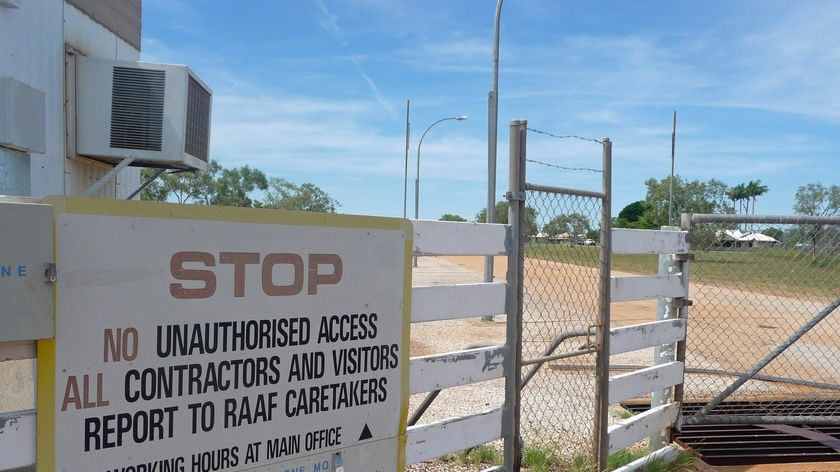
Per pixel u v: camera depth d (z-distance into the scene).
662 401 5.14
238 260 2.44
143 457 2.23
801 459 5.02
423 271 27.89
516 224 3.64
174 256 2.28
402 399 3.06
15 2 4.03
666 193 75.81
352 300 2.83
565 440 5.26
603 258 4.16
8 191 3.96
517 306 3.69
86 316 2.09
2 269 1.90
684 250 5.04
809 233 5.44
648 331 4.68
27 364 2.47
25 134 3.94
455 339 10.35
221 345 2.41
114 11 5.75
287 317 2.60
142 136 5.01
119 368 2.17
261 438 2.53
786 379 7.76
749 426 5.80
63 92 4.82
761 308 14.95
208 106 5.75
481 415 3.54
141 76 5.01
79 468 2.10
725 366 8.87
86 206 2.08
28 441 2.02
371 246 2.90
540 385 7.14
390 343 3.00
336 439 2.79
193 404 2.34
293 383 2.63
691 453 4.95
